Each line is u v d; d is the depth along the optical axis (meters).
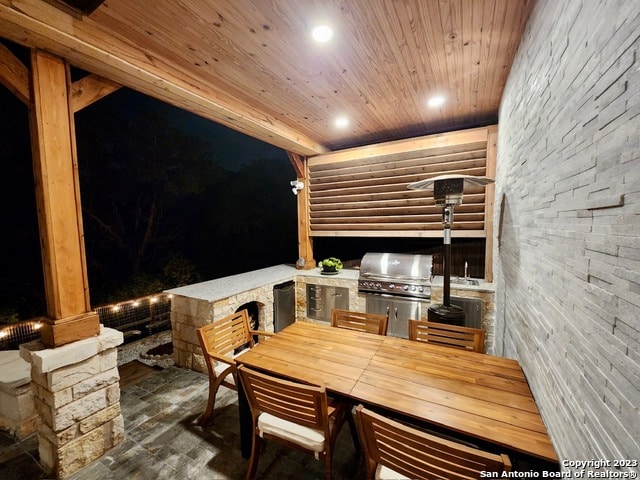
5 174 5.16
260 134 3.32
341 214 4.27
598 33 0.80
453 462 0.96
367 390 1.44
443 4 1.51
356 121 3.35
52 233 1.70
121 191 7.29
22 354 1.70
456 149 3.38
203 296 2.94
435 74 2.25
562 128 1.07
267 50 1.92
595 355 0.79
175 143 7.60
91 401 1.84
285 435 1.52
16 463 1.84
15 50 1.71
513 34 1.75
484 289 3.05
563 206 1.05
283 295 3.96
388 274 3.57
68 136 1.76
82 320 1.81
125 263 7.75
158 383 2.76
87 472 1.76
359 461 1.82
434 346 1.95
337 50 1.92
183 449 1.93
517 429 1.16
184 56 2.00
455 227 3.48
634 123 0.63
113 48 1.72
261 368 1.67
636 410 0.60
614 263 0.71
